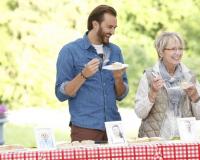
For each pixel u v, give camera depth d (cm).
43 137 771
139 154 765
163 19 2327
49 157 759
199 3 2352
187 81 870
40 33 2261
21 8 2272
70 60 866
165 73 863
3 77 2273
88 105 863
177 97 858
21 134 2141
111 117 873
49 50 2261
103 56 873
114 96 877
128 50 2255
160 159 768
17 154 756
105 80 868
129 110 2194
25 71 2267
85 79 840
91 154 762
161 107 855
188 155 770
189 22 2325
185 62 2202
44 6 2262
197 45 2306
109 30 863
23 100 2277
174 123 853
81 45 871
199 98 848
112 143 780
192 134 799
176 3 2342
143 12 2311
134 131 2089
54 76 2272
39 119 2212
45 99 2281
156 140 798
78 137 863
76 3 2247
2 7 2275
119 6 2286
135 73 2231
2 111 846
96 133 862
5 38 2270
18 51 2270
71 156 761
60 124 2191
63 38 2250
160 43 860
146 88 858
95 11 867
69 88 846
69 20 2255
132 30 2302
